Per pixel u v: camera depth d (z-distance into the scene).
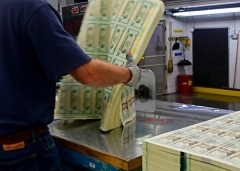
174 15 7.42
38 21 1.04
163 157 0.93
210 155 0.84
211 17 7.41
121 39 1.48
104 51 1.54
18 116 1.09
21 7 1.06
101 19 1.55
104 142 1.32
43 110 1.14
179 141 0.97
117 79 1.20
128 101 1.58
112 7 1.56
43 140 1.16
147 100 2.21
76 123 1.65
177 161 0.89
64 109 1.58
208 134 1.05
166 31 7.49
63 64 1.03
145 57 7.11
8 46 1.07
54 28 1.05
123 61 1.42
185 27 7.92
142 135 1.41
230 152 0.86
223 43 7.28
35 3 1.06
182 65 7.86
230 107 5.95
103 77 1.13
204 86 7.81
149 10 1.45
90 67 1.08
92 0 1.60
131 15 1.49
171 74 7.79
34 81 1.11
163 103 2.10
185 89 7.76
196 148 0.90
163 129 1.50
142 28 1.43
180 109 1.91
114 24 1.53
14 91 1.08
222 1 5.72
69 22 2.32
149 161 0.98
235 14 6.93
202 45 7.72
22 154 1.11
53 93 1.20
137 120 1.67
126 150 1.21
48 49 1.03
